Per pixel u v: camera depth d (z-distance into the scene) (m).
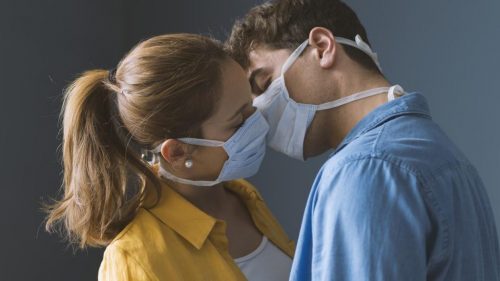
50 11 2.75
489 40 2.61
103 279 1.21
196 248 1.24
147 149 1.25
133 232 1.21
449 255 0.98
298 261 1.08
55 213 1.32
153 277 1.16
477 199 1.08
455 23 2.65
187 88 1.17
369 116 1.09
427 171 0.97
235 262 1.32
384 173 0.96
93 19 2.98
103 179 1.23
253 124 1.23
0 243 2.51
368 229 0.94
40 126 2.69
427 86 2.71
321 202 1.00
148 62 1.18
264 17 1.25
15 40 2.58
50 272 2.72
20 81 2.60
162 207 1.25
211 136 1.22
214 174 1.26
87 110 1.23
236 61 1.27
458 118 2.66
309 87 1.20
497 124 2.60
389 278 0.92
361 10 2.80
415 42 2.72
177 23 3.11
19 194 2.59
